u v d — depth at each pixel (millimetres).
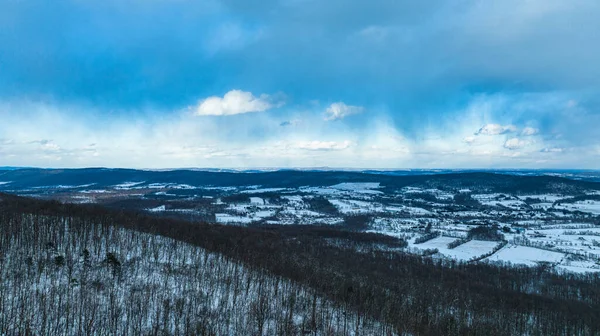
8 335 78250
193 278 120562
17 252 113188
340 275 157625
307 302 120688
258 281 127062
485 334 122375
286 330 99438
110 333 87250
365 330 112312
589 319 142750
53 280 102250
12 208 156500
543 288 181375
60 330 83562
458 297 153500
